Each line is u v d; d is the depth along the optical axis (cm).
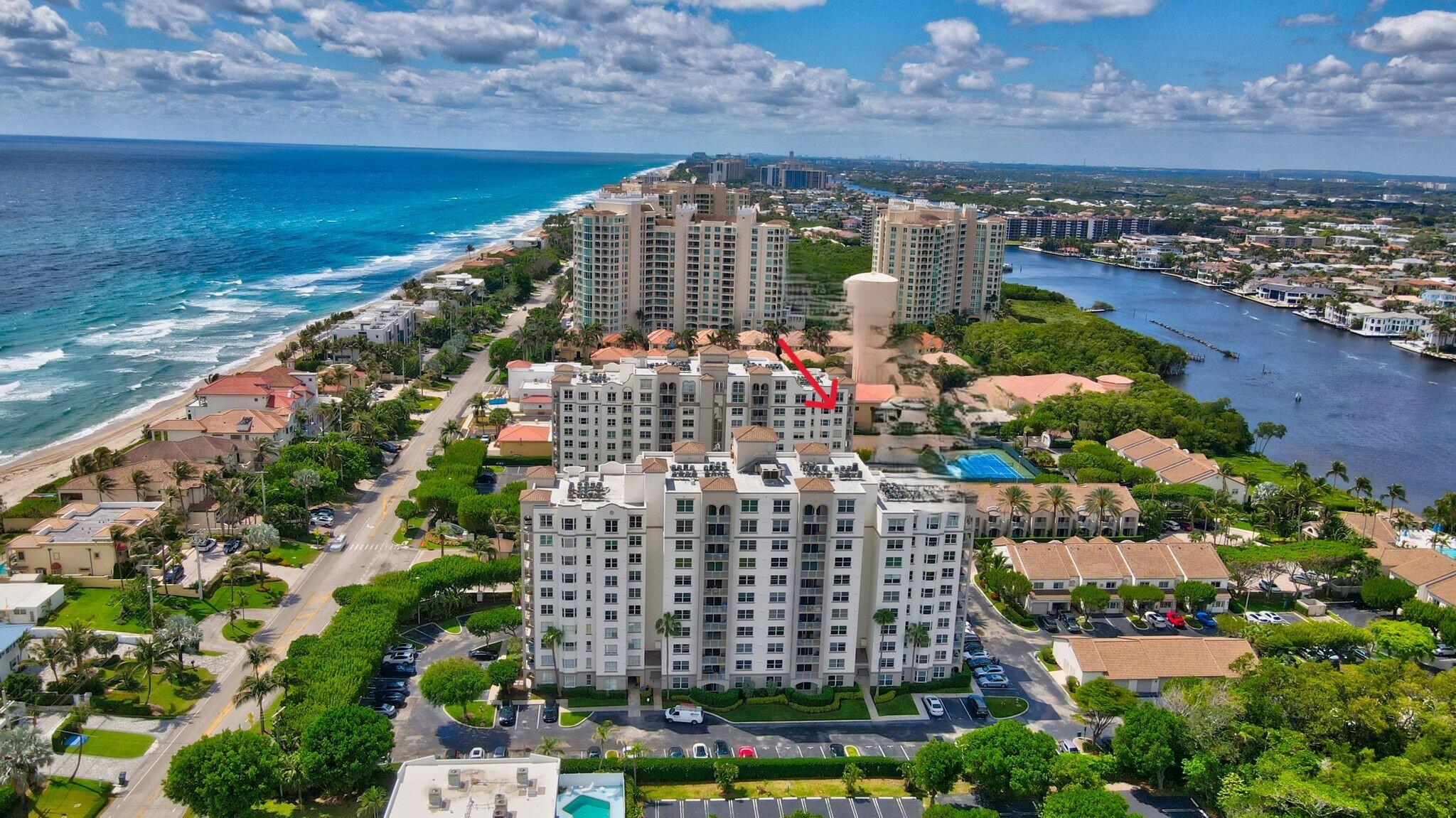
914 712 18275
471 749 16612
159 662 17862
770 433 18562
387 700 17800
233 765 14250
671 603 17950
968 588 19050
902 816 15525
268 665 18850
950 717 18250
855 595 18250
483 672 17950
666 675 18325
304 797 15275
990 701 18738
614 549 17750
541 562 17775
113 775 15550
